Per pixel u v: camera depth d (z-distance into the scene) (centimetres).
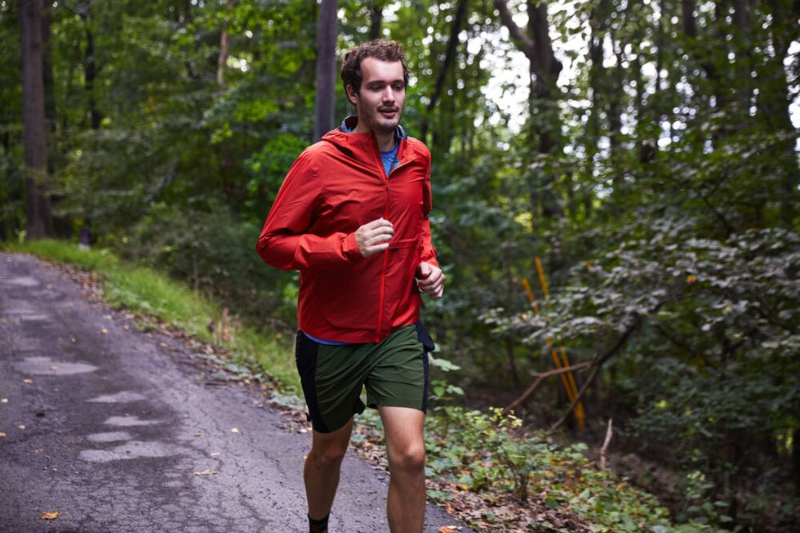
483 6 1889
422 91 1410
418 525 226
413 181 240
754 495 793
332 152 232
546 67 1450
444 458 483
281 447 470
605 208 900
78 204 1628
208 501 362
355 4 1280
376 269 234
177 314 935
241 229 1411
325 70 816
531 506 418
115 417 511
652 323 771
